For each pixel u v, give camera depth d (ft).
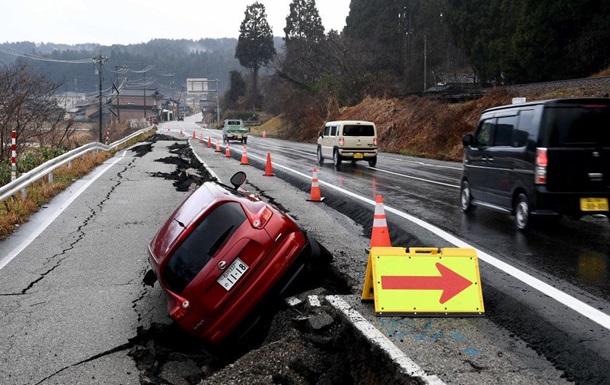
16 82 91.86
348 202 41.39
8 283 24.93
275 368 16.03
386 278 17.78
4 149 87.35
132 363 17.74
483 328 16.53
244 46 401.70
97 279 25.44
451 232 30.19
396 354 14.57
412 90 234.99
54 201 45.70
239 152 111.24
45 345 18.69
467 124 101.45
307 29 325.83
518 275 21.67
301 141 192.03
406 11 264.72
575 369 13.79
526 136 28.84
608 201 27.07
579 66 127.75
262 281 19.76
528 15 135.64
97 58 161.79
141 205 43.65
